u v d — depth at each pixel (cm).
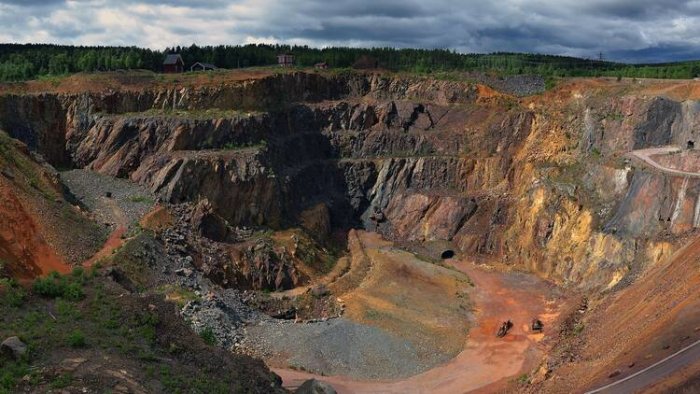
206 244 7400
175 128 8888
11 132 8400
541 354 6178
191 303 5966
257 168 8781
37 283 3988
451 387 5578
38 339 3328
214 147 9088
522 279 8444
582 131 9706
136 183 8400
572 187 8788
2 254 5262
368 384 5572
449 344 6425
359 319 6738
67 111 9000
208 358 3838
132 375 3228
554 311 7275
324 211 10000
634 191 7638
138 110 9369
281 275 7581
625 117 9144
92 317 3750
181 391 3247
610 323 5425
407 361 6012
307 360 5775
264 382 3928
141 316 3912
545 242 8694
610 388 3862
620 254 7281
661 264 5975
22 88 8962
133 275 6041
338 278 8062
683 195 6869
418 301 7475
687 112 8538
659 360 3941
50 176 7238
